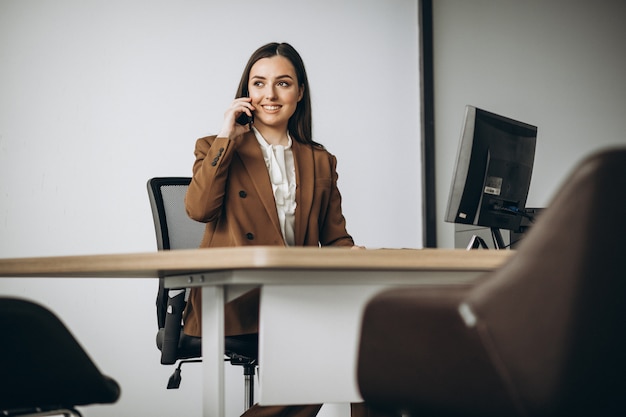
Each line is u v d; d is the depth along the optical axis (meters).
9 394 1.36
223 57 4.33
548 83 4.87
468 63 4.75
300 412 2.12
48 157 4.03
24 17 4.06
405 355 1.16
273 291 1.44
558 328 1.04
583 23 4.95
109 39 4.16
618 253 1.04
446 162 4.66
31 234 3.97
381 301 1.19
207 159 2.05
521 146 2.60
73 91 4.09
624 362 1.06
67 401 1.42
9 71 4.02
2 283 3.88
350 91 4.54
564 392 1.04
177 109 4.23
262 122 2.27
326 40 4.52
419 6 4.68
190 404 4.07
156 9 4.25
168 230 2.95
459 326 1.08
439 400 1.13
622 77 4.99
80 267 1.57
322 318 1.46
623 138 4.95
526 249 1.05
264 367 1.42
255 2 4.41
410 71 4.65
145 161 4.16
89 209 4.05
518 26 4.85
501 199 2.54
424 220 4.57
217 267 1.37
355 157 4.50
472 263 1.50
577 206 1.03
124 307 4.03
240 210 2.11
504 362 1.05
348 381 1.47
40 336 1.35
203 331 1.63
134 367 4.02
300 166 2.28
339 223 2.40
